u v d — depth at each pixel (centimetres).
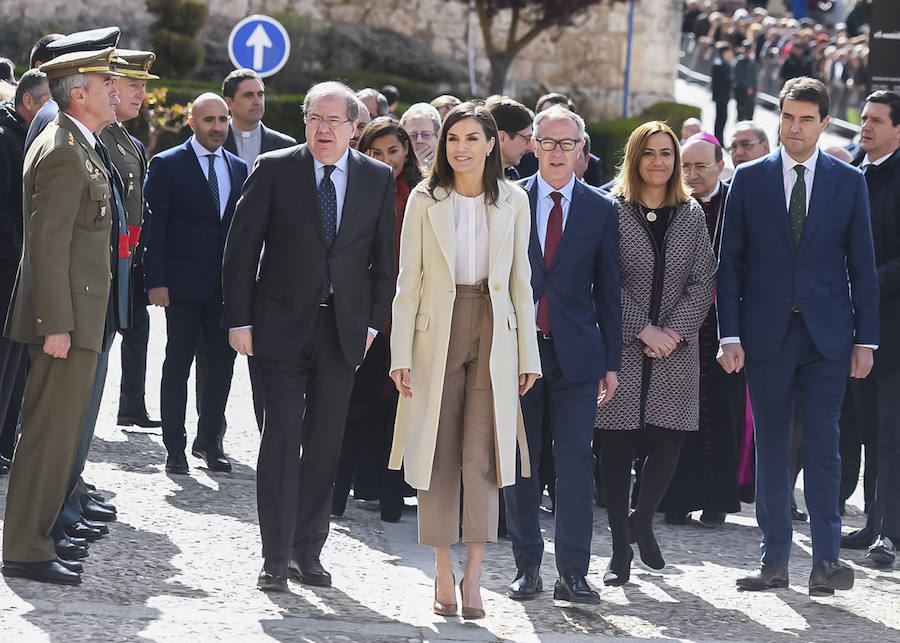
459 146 1495
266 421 1572
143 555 1655
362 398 1980
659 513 2164
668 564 1842
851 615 1636
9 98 1970
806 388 1708
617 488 1716
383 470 2012
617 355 1647
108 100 1510
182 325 2120
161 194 2123
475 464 1517
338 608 1520
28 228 1490
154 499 1947
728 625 1571
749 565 1862
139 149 1873
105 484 2003
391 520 1980
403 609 1541
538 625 1523
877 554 1897
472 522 1509
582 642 1454
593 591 1616
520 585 1623
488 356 1517
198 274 2122
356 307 1581
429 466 1500
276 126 5981
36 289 1453
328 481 1608
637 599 1662
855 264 1722
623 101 7381
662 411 1716
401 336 1513
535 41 7331
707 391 2034
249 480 2127
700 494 2050
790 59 7625
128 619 1392
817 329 1684
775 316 1702
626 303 1723
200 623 1401
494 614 1555
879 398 1956
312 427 1596
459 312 1517
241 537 1789
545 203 1642
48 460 1495
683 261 1728
